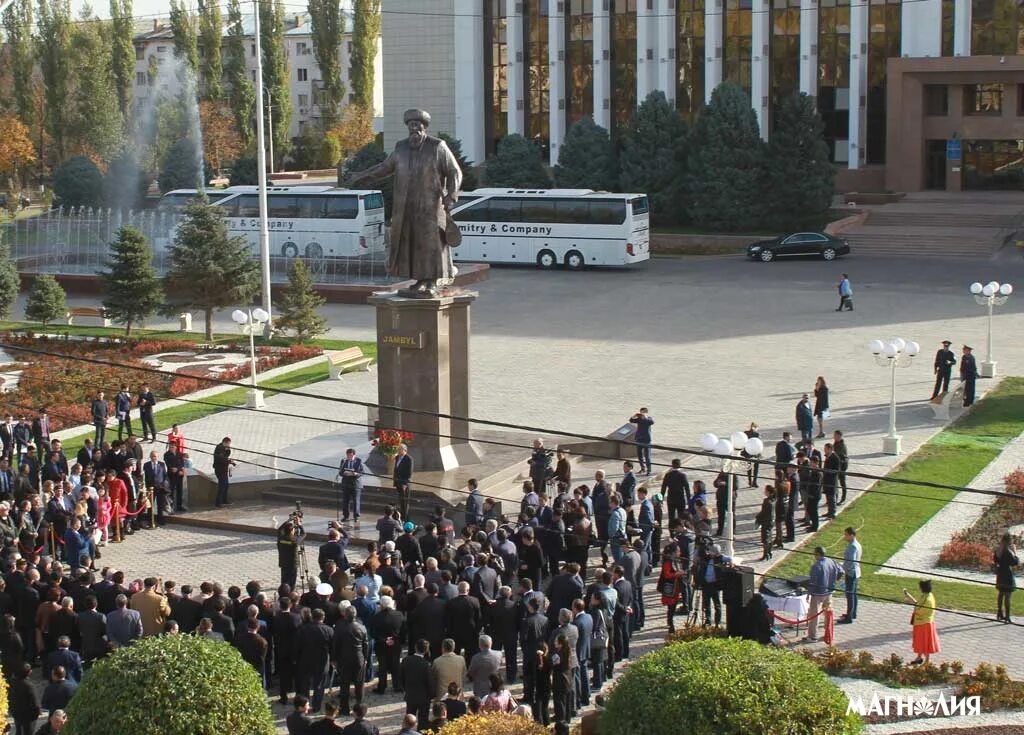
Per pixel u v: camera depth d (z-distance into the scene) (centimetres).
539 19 9569
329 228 7281
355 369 4875
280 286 6494
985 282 6444
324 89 12256
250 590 2322
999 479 3431
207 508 3378
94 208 9481
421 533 3039
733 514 2953
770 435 3850
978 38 8500
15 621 2334
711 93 8381
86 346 5331
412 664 2084
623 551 2573
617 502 2798
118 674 1616
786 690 1508
